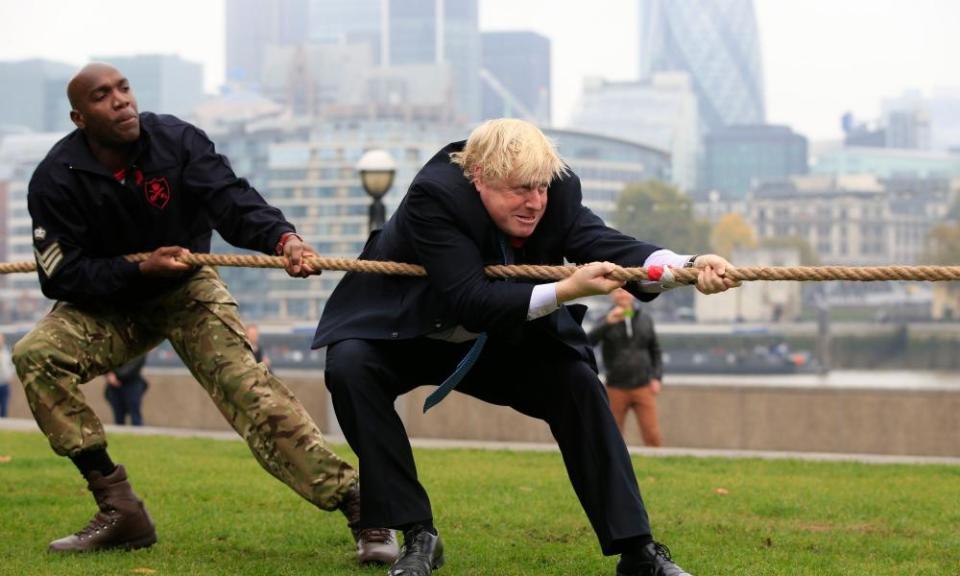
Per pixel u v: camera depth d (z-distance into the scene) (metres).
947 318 135.00
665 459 10.66
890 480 9.02
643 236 145.50
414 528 4.80
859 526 6.67
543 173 4.55
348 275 5.02
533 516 6.79
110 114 5.16
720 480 8.84
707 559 5.57
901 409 13.74
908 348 130.00
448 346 4.90
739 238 146.50
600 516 4.70
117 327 5.44
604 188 180.38
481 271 4.59
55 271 5.25
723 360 122.06
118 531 5.57
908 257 173.88
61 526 6.27
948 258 137.38
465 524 6.52
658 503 7.47
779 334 127.69
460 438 14.86
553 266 4.63
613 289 4.46
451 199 4.59
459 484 8.23
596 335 12.52
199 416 16.75
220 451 10.77
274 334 129.12
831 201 173.62
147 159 5.28
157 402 16.94
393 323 4.79
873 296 146.00
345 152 164.75
